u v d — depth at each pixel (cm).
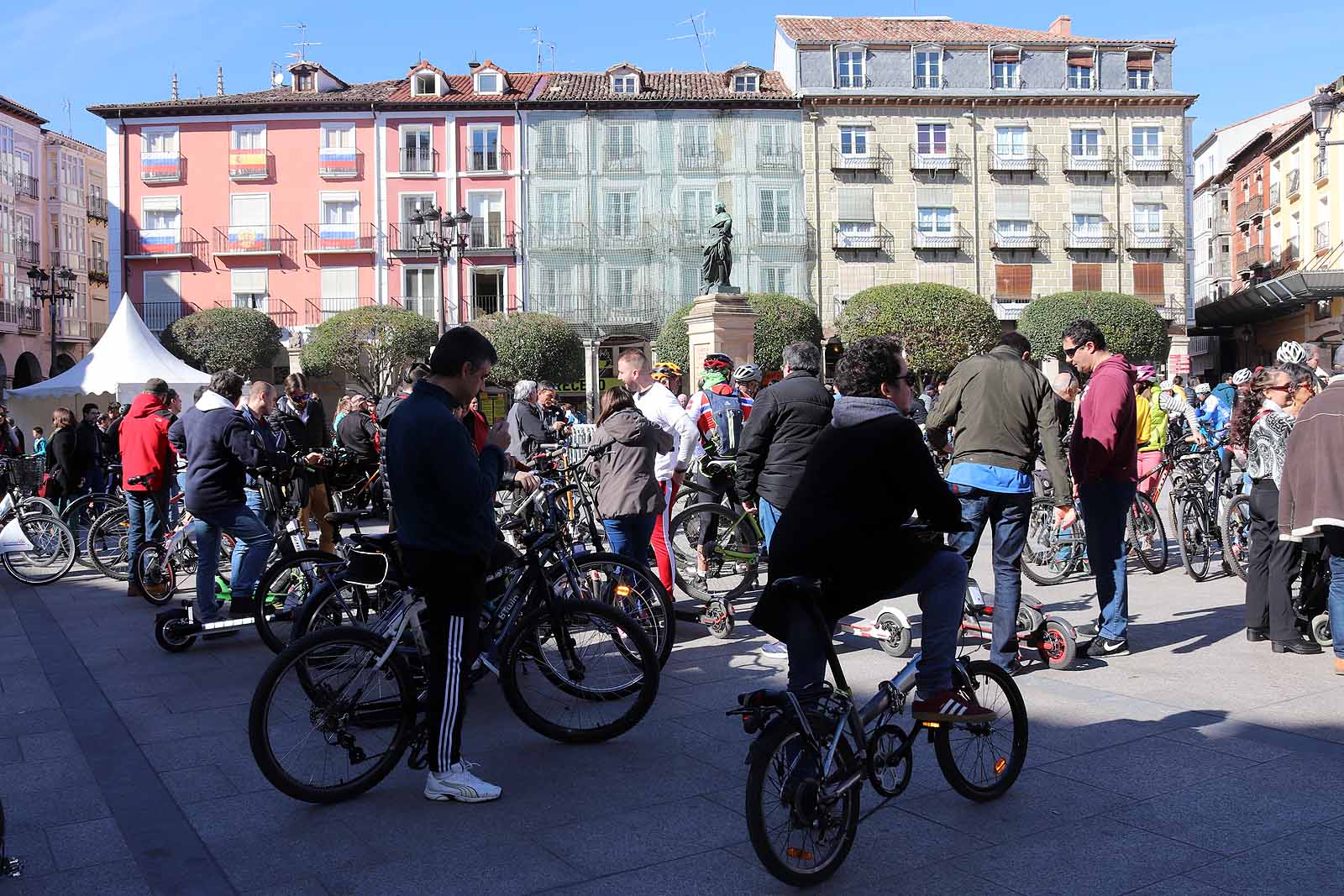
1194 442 1160
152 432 1016
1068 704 561
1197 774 452
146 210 4797
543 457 696
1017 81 4978
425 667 484
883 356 391
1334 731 507
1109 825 402
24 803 454
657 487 760
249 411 867
